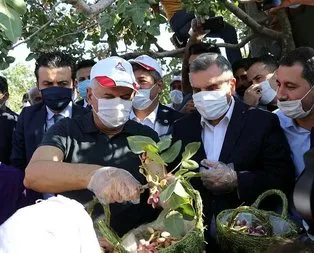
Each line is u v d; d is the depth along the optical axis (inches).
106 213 86.5
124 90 105.5
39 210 61.1
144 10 124.0
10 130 168.2
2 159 165.6
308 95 119.6
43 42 201.0
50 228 59.3
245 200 116.7
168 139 89.0
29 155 149.9
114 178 81.8
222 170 114.1
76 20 213.2
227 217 101.0
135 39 185.8
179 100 225.3
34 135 150.4
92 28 210.1
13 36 65.1
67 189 90.4
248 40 219.1
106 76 104.7
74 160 106.0
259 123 122.8
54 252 58.0
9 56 139.3
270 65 158.7
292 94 120.6
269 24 221.1
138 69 150.6
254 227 97.3
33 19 200.8
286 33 208.5
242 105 126.2
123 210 102.3
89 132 107.8
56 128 108.4
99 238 87.5
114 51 207.2
